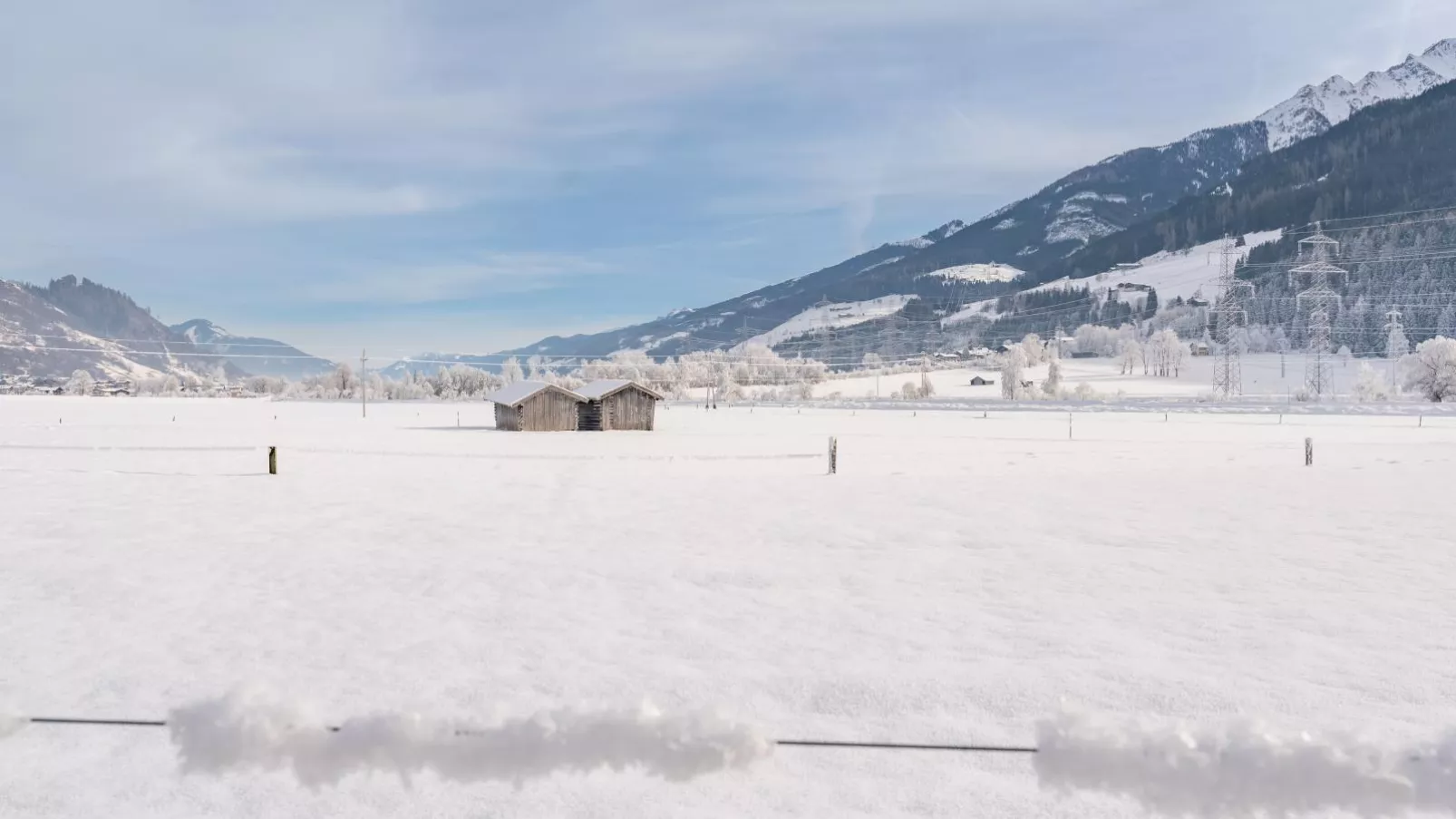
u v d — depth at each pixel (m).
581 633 7.44
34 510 15.84
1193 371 184.00
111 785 4.55
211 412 81.31
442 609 8.32
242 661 6.61
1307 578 9.62
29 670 6.41
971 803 4.27
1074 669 6.27
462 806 4.25
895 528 13.52
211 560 10.95
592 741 4.79
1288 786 4.29
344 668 6.41
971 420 72.88
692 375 169.50
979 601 8.60
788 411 97.81
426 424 61.12
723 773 4.59
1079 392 122.19
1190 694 5.71
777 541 12.30
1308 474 22.08
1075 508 15.82
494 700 5.68
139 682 6.12
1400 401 93.50
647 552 11.45
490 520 14.66
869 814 4.17
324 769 4.63
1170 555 11.08
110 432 46.44
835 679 6.07
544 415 55.53
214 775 4.61
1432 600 8.51
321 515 15.23
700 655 6.77
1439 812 4.12
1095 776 4.48
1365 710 5.39
